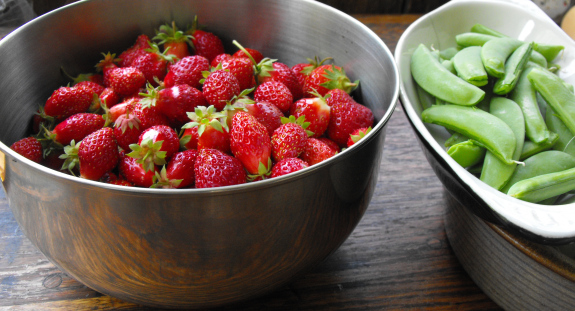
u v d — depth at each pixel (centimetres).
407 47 55
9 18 63
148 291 42
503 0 59
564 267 43
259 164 44
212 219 38
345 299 48
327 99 50
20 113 49
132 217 38
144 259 39
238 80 50
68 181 37
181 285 41
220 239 39
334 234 43
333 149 49
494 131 48
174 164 44
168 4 55
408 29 56
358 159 41
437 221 54
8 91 48
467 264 49
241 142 44
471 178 44
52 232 40
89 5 52
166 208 37
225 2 55
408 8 79
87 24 53
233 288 42
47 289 47
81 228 39
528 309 46
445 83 51
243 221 38
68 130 48
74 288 47
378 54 49
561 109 50
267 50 57
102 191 37
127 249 39
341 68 52
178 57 55
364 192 44
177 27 56
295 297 48
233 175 43
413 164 58
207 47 55
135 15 54
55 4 64
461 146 49
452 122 50
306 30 54
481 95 50
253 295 43
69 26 52
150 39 56
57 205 39
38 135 49
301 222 40
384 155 59
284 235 40
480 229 46
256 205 38
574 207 43
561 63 56
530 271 44
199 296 42
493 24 58
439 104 53
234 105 46
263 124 47
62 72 53
